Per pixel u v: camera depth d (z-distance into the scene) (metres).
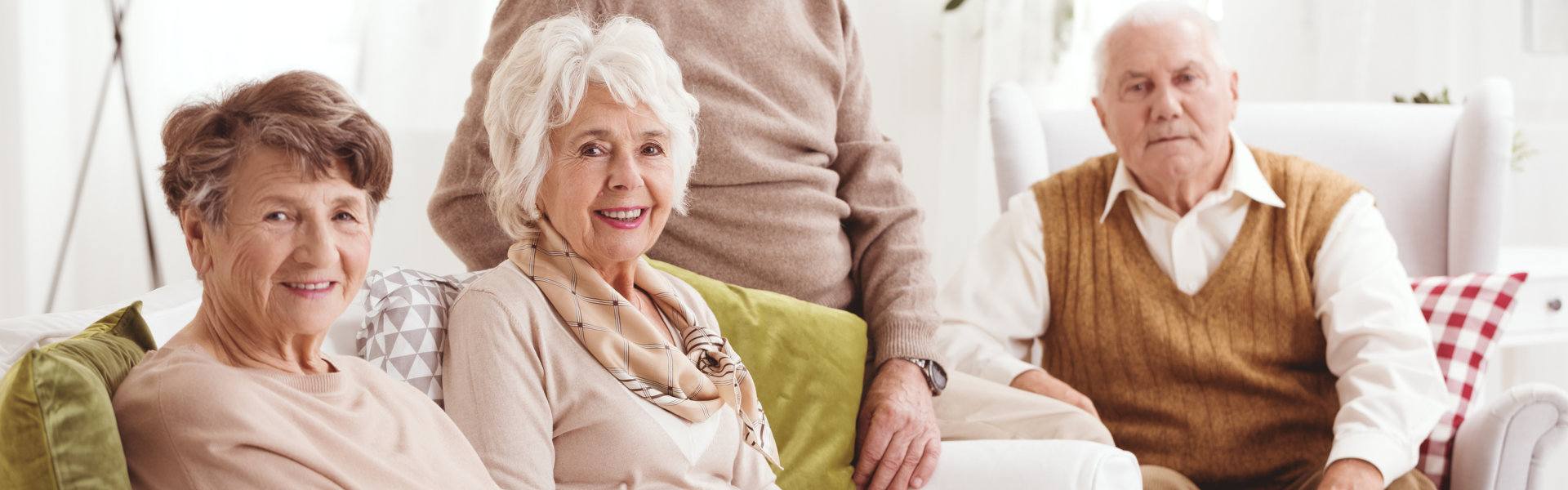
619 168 1.20
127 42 2.57
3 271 2.47
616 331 1.21
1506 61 3.25
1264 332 1.91
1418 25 3.30
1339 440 1.74
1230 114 1.93
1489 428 1.76
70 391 0.70
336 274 0.83
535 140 1.20
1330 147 2.30
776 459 1.37
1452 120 2.30
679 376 1.23
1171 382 1.94
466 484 0.95
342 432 0.85
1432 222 2.26
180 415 0.75
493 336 1.15
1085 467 1.37
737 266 1.73
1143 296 1.94
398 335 1.18
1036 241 2.03
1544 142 3.24
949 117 3.38
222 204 0.79
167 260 2.67
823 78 1.86
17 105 2.45
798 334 1.56
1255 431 1.88
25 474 0.68
